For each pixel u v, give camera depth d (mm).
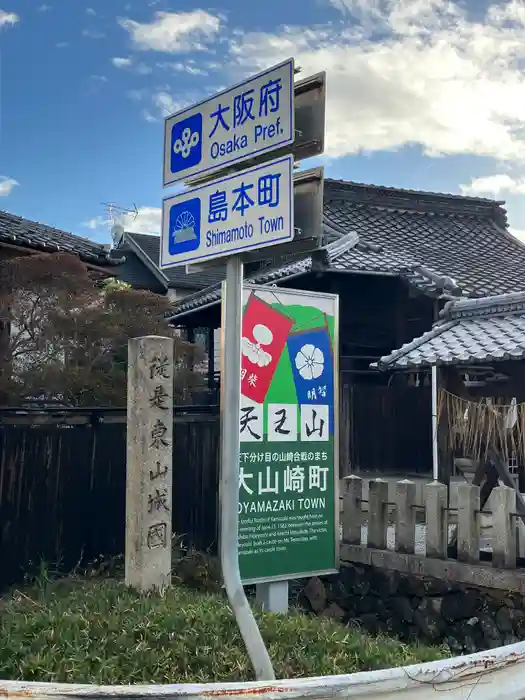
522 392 7645
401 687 3158
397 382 13398
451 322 9781
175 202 3725
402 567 6992
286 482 6008
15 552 6715
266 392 5941
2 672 3732
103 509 7305
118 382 8695
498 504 6426
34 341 8609
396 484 7254
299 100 3232
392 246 16000
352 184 17609
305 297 6250
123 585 5617
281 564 5934
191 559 6855
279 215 3094
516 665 3592
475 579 6402
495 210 19188
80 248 12102
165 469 5820
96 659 3861
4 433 6762
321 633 4570
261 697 2914
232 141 3434
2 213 12953
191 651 4059
